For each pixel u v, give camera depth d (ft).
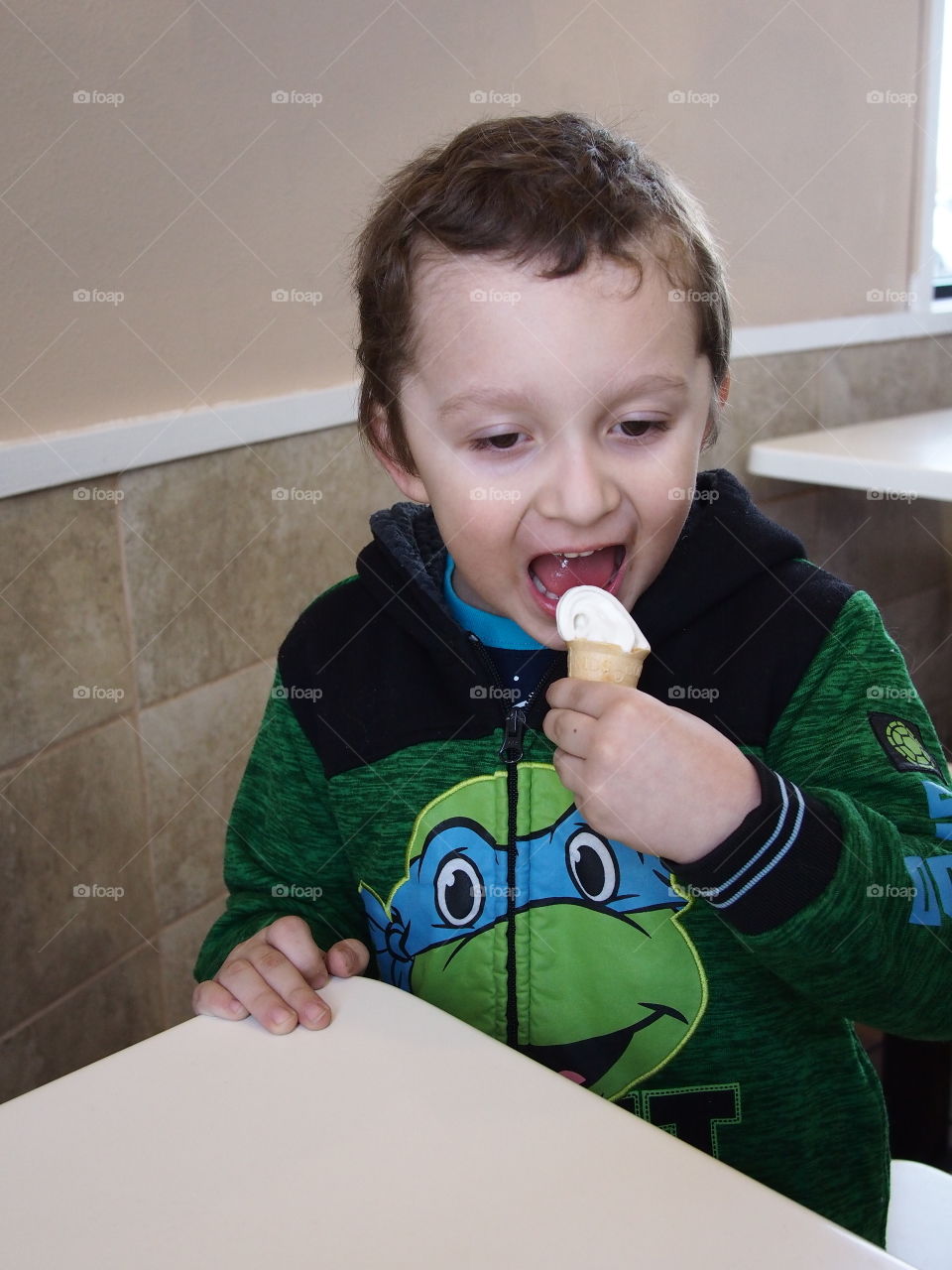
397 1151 1.73
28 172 3.90
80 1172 1.72
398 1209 1.61
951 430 6.81
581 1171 1.67
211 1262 1.54
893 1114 4.92
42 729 4.24
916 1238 2.86
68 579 4.24
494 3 5.18
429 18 4.98
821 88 6.59
